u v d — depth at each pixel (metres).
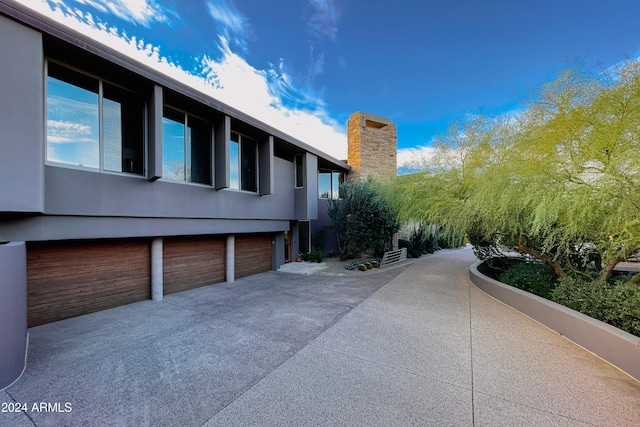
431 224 9.89
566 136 5.37
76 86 6.03
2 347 3.50
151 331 5.42
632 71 4.68
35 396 3.36
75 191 5.82
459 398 3.27
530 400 3.23
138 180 6.98
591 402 3.20
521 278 8.05
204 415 3.00
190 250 8.91
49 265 5.92
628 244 5.18
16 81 4.70
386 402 3.20
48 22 5.05
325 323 5.84
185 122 8.38
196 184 8.54
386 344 4.80
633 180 4.64
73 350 4.60
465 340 4.99
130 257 7.34
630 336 3.95
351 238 13.69
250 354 4.44
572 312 5.11
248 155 10.80
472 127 8.02
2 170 4.53
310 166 13.55
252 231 10.75
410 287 9.20
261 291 8.61
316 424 2.85
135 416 2.99
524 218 6.72
